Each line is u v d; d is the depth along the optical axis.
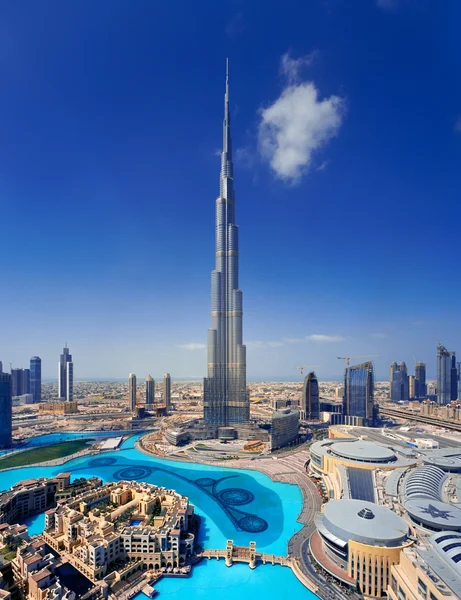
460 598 167.50
